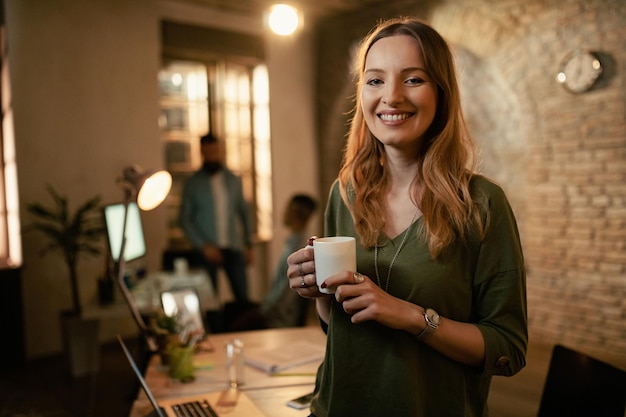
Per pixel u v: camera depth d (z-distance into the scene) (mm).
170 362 1862
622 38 3611
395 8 5191
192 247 5090
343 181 1186
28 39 4070
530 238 4281
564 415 1539
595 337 3916
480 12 4480
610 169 3746
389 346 995
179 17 4957
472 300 1024
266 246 5789
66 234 3740
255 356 1991
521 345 983
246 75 5590
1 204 4219
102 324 4516
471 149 1098
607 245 3809
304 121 6039
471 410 1046
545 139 4121
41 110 4148
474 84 4723
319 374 1205
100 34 4449
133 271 3588
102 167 4488
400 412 977
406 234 1026
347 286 947
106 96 4500
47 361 4078
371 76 1034
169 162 5094
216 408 1568
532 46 4137
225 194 4559
